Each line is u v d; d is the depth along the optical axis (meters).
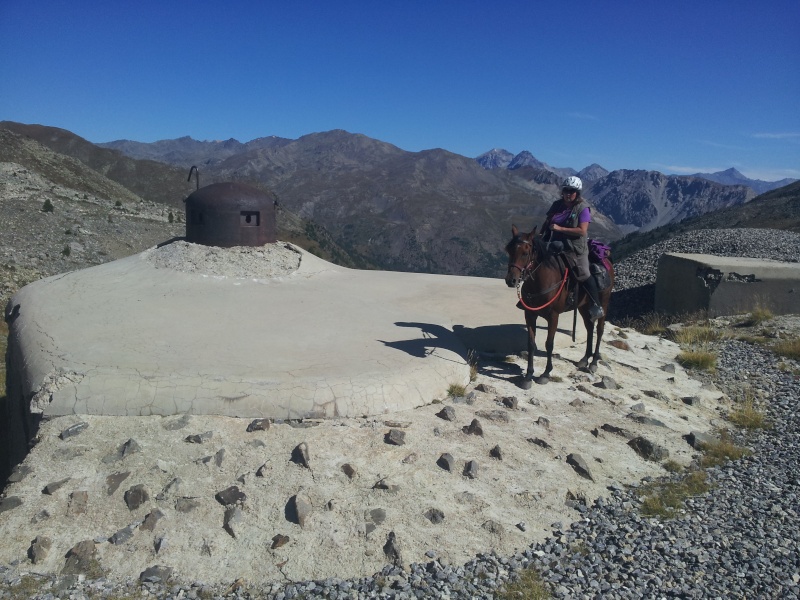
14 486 4.97
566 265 7.39
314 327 8.30
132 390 5.97
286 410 6.05
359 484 5.21
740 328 13.13
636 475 6.00
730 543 4.94
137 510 4.81
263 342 7.53
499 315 9.92
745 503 5.62
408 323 8.91
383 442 5.80
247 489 5.05
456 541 4.74
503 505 5.21
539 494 5.39
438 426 6.24
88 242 34.16
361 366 6.83
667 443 6.68
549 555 4.66
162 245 11.14
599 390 7.76
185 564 4.42
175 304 8.87
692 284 15.74
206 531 4.68
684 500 5.61
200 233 10.64
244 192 10.79
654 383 8.52
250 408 6.01
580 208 7.48
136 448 5.39
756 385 9.08
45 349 6.95
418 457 5.66
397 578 4.32
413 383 6.76
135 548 4.50
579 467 5.84
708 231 26.88
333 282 10.84
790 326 12.75
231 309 8.82
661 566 4.59
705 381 9.12
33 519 4.66
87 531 4.62
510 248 7.05
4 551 4.40
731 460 6.54
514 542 4.79
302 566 4.43
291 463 5.37
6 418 9.34
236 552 4.54
